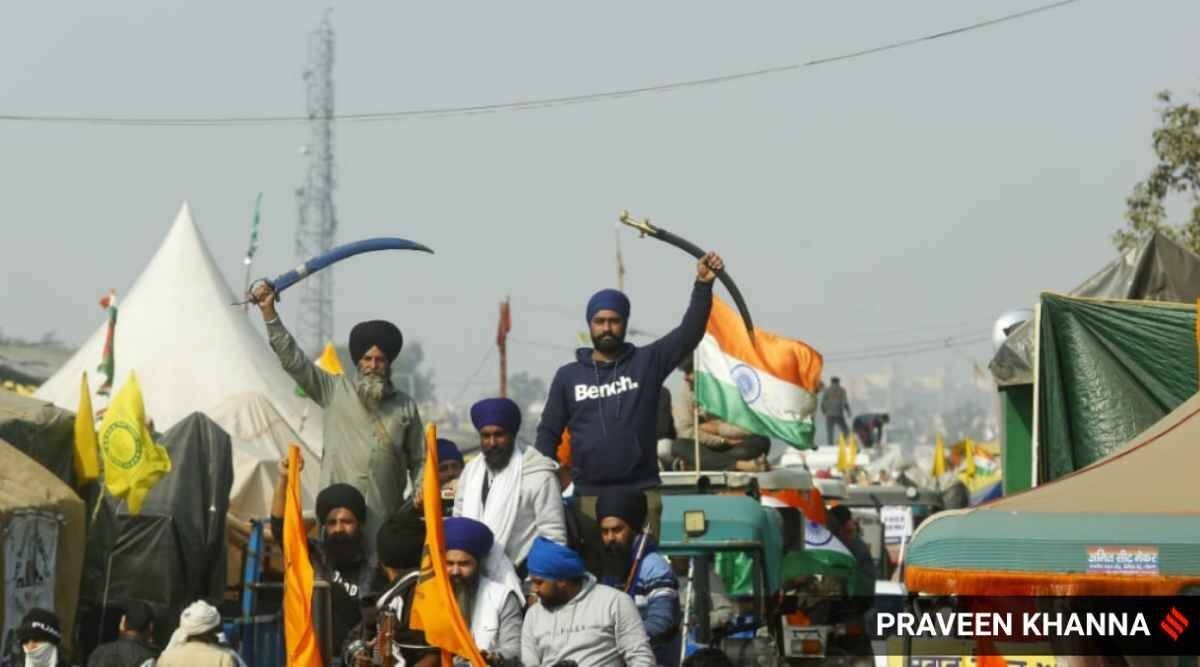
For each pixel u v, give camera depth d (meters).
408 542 28.30
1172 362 41.56
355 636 28.31
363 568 31.72
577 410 31.89
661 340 31.95
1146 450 28.88
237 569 54.00
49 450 45.97
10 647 38.69
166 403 72.94
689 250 31.80
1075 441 42.00
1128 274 47.28
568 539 31.28
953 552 26.03
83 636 47.59
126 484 43.19
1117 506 26.34
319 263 32.72
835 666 41.28
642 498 30.70
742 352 56.97
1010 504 26.88
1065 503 26.69
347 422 32.69
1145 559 25.12
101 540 48.06
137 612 37.66
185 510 48.78
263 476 58.28
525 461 30.08
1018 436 47.22
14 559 38.97
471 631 27.72
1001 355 46.84
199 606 35.72
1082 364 42.00
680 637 34.91
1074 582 25.36
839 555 42.84
